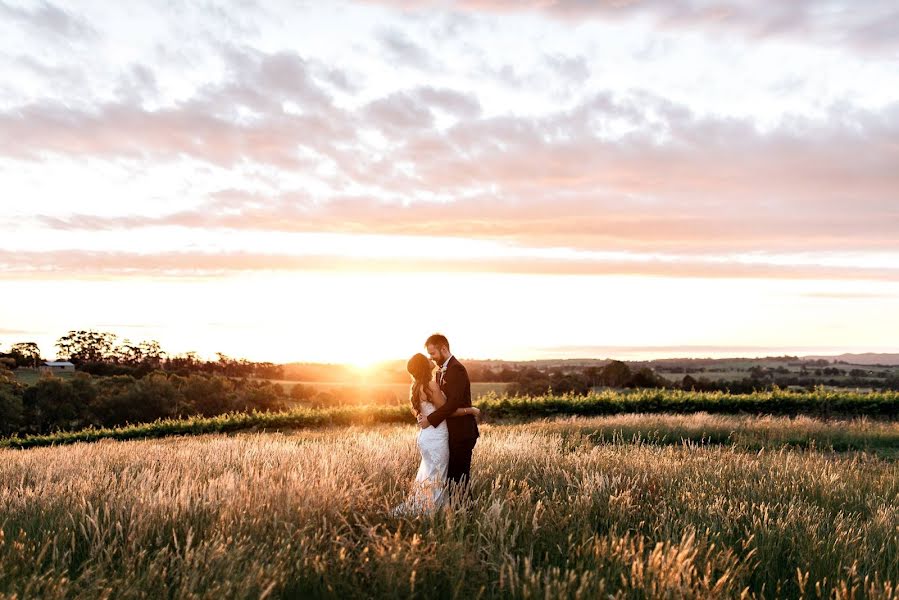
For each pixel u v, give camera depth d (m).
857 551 4.57
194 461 8.69
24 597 3.34
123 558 3.94
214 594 3.31
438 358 6.64
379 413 26.33
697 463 8.40
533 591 3.48
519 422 23.44
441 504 5.43
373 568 3.93
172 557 3.96
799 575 3.86
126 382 68.31
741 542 4.75
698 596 3.49
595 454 8.86
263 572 3.62
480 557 4.08
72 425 63.12
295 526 4.57
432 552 4.02
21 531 4.49
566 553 4.38
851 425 17.59
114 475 6.79
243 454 9.41
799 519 5.26
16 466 9.14
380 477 6.86
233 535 4.32
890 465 10.25
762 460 9.23
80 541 4.48
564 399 24.84
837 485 7.07
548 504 5.49
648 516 5.52
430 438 6.37
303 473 6.32
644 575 3.77
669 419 18.69
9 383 65.44
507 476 6.90
